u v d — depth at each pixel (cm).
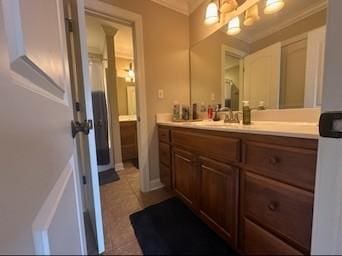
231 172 114
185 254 118
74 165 67
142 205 180
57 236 33
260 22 154
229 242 118
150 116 216
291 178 82
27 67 31
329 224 55
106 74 291
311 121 124
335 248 55
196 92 232
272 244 92
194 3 223
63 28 69
